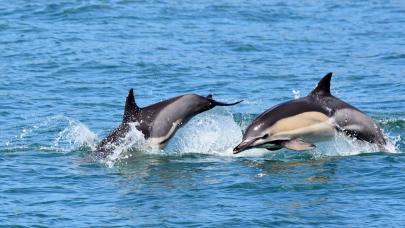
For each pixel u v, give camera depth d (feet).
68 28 304.91
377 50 282.56
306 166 160.45
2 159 165.37
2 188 147.64
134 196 143.74
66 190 147.13
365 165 159.53
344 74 249.96
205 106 174.70
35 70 248.11
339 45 290.56
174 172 158.10
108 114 204.95
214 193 144.87
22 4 339.36
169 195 144.05
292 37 301.84
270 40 295.69
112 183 151.23
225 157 169.37
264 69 255.50
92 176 155.33
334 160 164.04
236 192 145.18
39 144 177.99
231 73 249.75
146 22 318.45
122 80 240.32
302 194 143.54
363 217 132.77
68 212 136.36
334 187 146.82
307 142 167.63
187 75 246.88
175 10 339.36
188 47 281.54
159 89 232.32
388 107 210.79
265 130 166.40
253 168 160.25
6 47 275.18
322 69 256.52
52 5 336.29
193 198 142.31
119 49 275.59
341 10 352.49
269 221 131.64
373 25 324.19
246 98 223.10
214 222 131.34
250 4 356.38
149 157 168.35
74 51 271.49
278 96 225.15
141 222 131.75
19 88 228.43
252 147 166.50
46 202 140.87
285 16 337.31
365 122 171.22
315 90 172.45
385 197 141.28
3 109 207.10
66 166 161.48
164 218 133.08
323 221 131.54
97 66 254.27
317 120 168.14
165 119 172.55
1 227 129.90
